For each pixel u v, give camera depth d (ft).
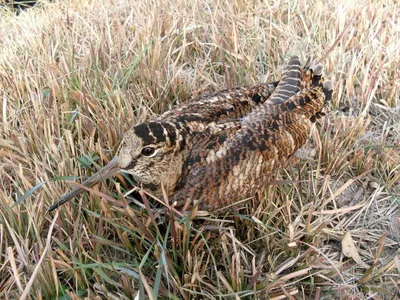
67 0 2.25
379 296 1.11
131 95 1.51
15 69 1.64
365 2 1.92
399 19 1.83
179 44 1.74
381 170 1.36
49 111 1.42
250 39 1.72
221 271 1.13
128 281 1.03
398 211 1.28
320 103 1.24
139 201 1.22
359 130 1.41
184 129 1.07
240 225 1.19
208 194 1.06
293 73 1.23
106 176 1.09
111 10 2.01
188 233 1.04
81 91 1.44
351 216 1.25
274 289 1.07
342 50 1.65
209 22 1.85
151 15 1.81
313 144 1.38
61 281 1.09
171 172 1.07
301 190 1.26
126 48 1.69
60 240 1.10
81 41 1.77
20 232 1.13
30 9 2.38
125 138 1.04
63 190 1.21
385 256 1.19
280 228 1.20
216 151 1.06
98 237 1.06
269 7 1.81
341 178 1.35
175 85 1.49
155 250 1.04
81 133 1.34
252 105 1.22
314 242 1.15
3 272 1.10
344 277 1.13
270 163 1.11
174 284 1.05
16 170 1.24
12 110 1.42
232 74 1.56
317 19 1.81
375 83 1.54
